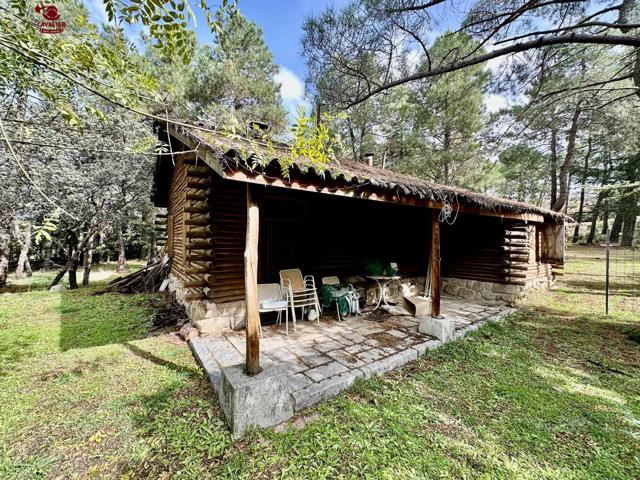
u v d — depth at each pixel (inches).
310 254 203.8
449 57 184.5
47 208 253.1
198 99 422.9
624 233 718.5
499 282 254.1
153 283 326.3
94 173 294.2
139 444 82.3
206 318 161.0
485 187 496.7
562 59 172.7
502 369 130.0
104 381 116.1
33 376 120.4
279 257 195.0
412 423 92.0
